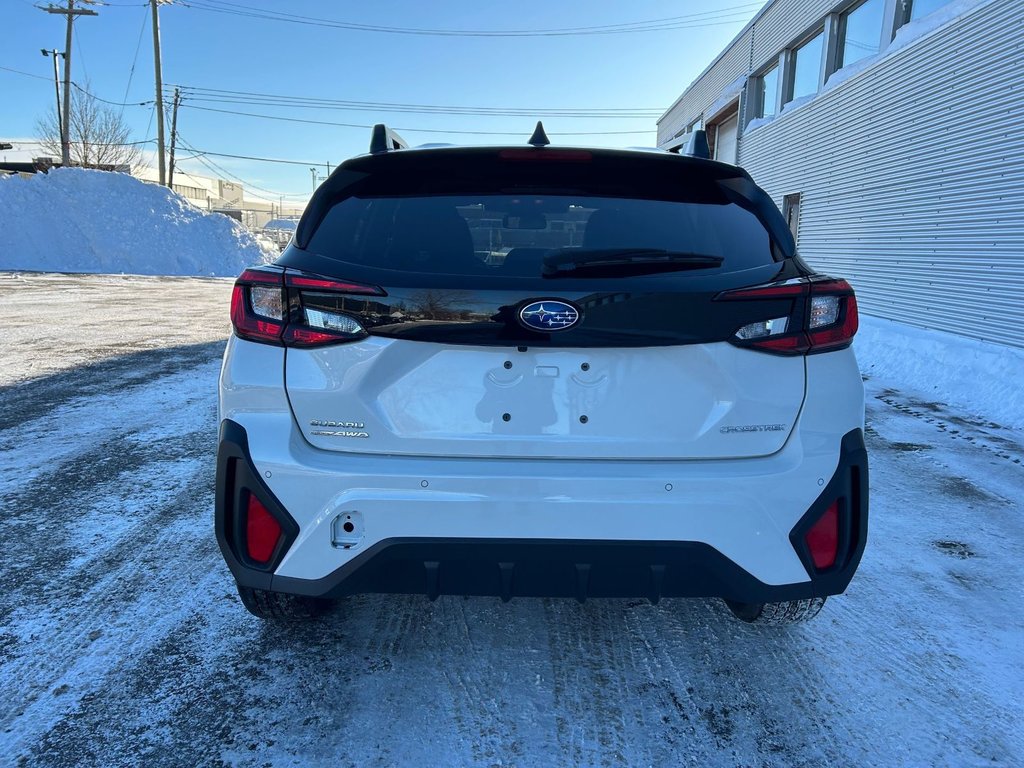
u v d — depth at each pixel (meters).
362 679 2.34
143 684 2.29
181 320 11.69
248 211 94.62
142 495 3.92
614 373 1.97
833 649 2.59
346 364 1.96
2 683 2.28
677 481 1.94
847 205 12.39
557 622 2.72
